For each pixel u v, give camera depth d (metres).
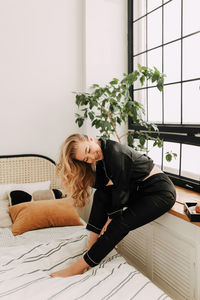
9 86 2.80
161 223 1.85
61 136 3.04
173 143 2.59
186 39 2.38
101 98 3.00
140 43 3.03
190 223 1.61
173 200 1.66
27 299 1.18
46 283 1.32
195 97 2.32
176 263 1.72
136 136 3.05
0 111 2.79
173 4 2.53
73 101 3.06
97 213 1.71
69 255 1.68
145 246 2.02
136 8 3.05
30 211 2.24
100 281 1.34
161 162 2.77
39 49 2.88
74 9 2.99
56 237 2.06
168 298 1.24
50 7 2.90
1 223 2.26
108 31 3.04
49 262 1.60
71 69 3.03
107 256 1.70
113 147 1.54
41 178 2.92
